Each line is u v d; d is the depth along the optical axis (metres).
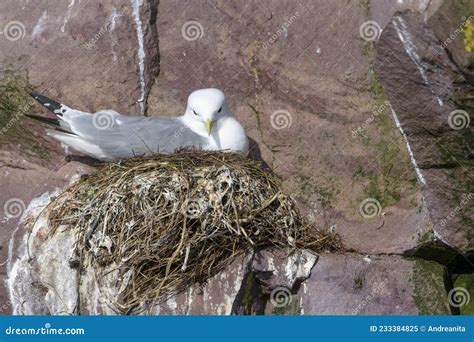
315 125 6.51
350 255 6.05
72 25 6.68
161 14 6.71
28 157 6.66
